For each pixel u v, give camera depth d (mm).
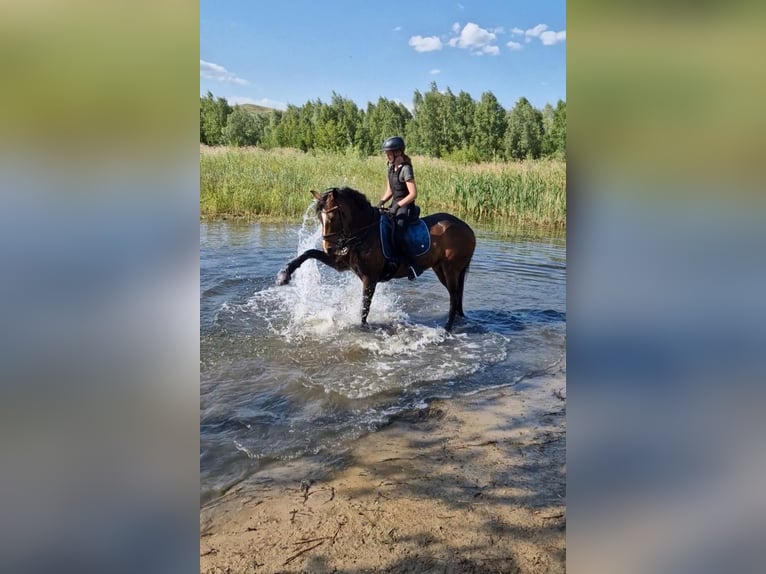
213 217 12281
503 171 15047
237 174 14594
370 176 16453
